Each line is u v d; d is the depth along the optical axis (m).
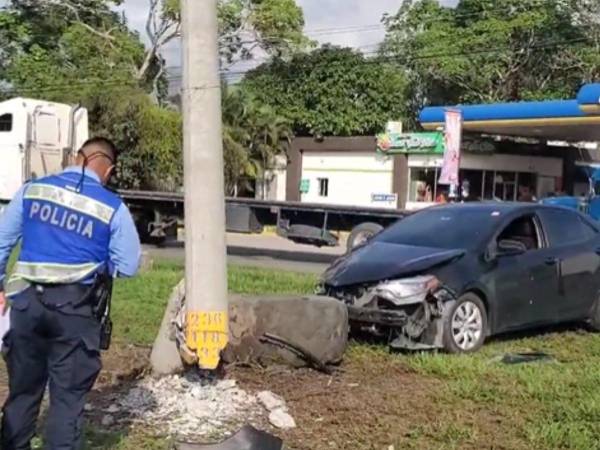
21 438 4.76
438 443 5.86
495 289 9.26
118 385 6.86
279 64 50.22
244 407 6.40
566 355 9.12
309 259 20.25
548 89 46.97
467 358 8.42
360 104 50.00
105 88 37.56
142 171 34.97
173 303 6.97
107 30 47.47
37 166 20.08
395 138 40.25
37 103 20.02
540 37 46.50
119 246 4.61
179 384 6.61
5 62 46.12
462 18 48.34
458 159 31.09
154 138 34.81
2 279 4.70
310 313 7.56
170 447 5.46
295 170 45.00
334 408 6.58
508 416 6.53
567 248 10.19
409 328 8.73
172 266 15.94
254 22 47.31
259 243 24.81
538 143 40.78
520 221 9.95
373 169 41.75
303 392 6.97
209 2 6.22
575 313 10.23
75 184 4.58
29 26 46.22
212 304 6.29
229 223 19.88
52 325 4.48
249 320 7.32
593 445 5.84
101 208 4.56
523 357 8.80
